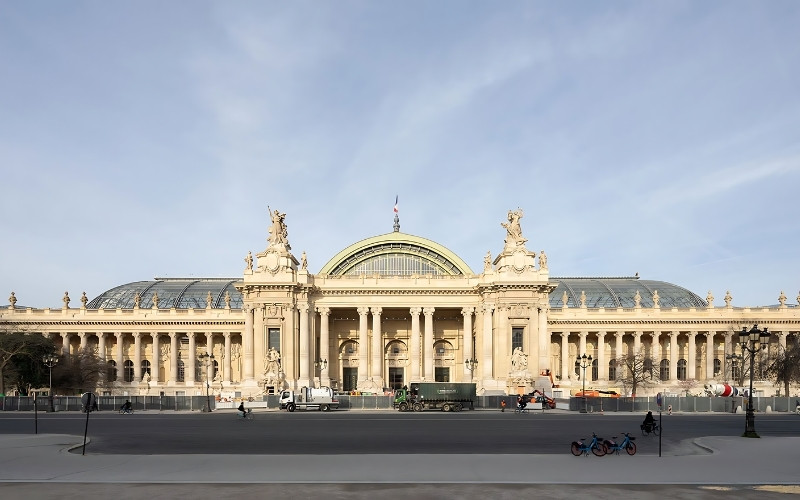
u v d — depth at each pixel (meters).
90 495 32.62
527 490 33.81
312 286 135.62
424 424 74.25
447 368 151.38
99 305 168.25
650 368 146.12
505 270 132.62
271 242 134.12
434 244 149.38
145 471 39.31
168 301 166.12
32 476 37.72
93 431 65.19
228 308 154.88
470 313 138.75
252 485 35.06
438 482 35.72
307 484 35.28
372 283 138.50
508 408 107.81
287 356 131.12
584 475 37.94
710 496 32.62
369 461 43.09
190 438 58.34
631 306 168.00
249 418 84.12
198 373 159.25
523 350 131.25
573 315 155.88
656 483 35.62
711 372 154.50
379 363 137.25
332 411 101.06
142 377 156.88
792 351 132.50
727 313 154.88
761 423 78.06
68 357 140.75
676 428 70.00
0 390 127.75
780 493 33.38
